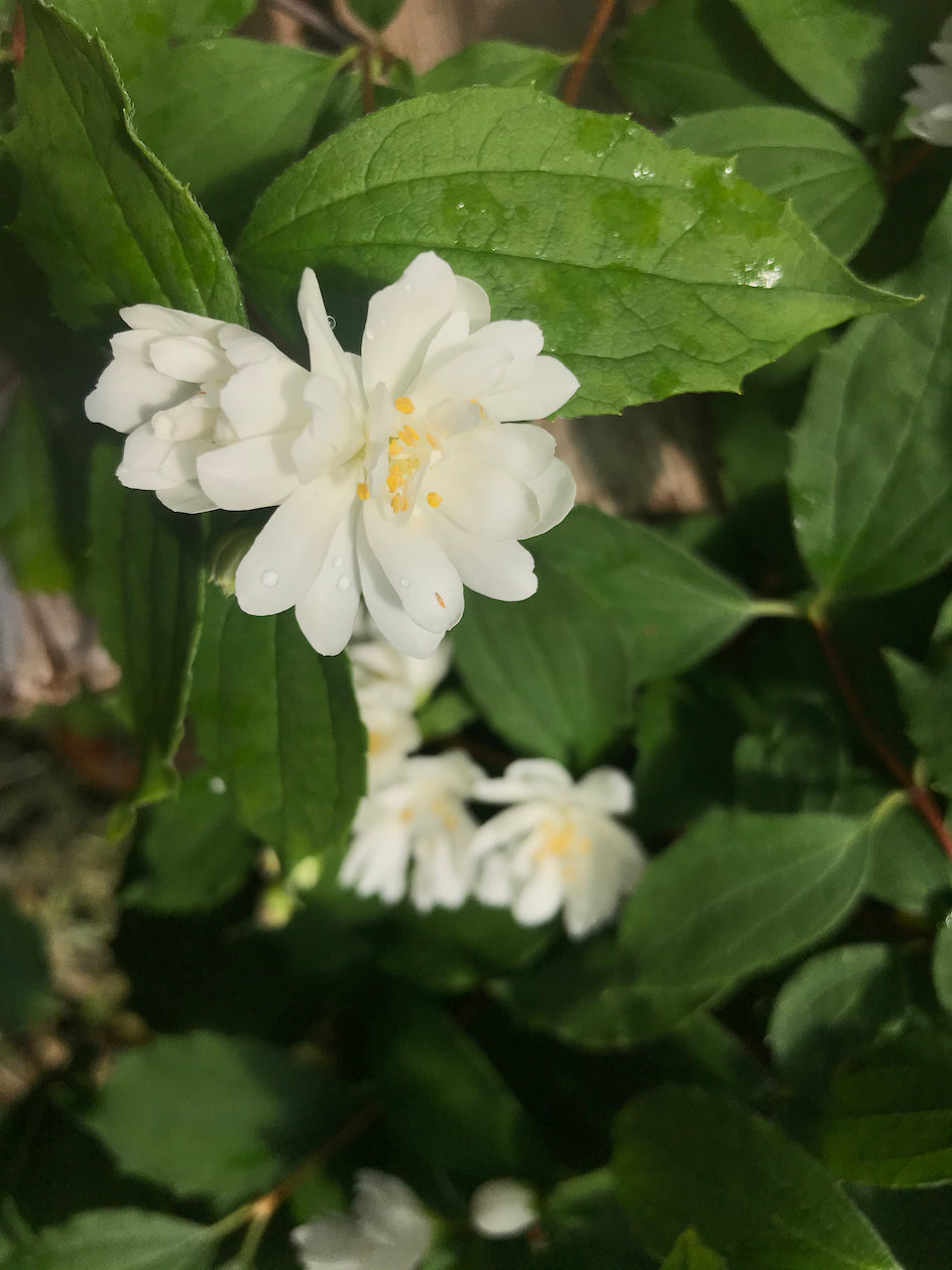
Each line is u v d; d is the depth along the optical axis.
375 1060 0.18
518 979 0.17
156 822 0.20
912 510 0.14
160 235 0.11
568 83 0.15
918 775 0.15
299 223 0.11
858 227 0.14
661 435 0.18
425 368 0.10
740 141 0.14
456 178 0.11
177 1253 0.16
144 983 0.21
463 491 0.10
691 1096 0.13
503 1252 0.15
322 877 0.19
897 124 0.14
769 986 0.17
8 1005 0.22
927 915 0.15
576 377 0.11
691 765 0.17
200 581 0.12
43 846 0.26
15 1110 0.19
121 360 0.10
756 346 0.11
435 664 0.18
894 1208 0.14
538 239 0.11
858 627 0.16
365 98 0.13
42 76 0.10
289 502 0.10
